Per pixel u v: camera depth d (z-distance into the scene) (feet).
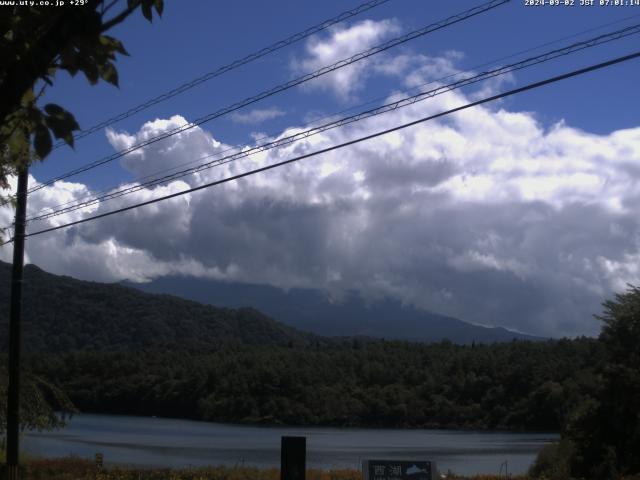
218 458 181.37
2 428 88.12
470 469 165.37
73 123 12.77
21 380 88.07
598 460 99.35
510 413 366.02
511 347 427.74
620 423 99.60
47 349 654.12
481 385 392.68
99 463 99.71
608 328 106.83
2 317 450.30
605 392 101.40
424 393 411.75
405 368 440.45
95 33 12.34
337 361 448.65
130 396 405.59
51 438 249.34
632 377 99.14
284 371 410.11
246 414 391.04
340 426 393.70
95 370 416.26
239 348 530.68
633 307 105.81
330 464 165.89
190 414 402.72
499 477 100.94
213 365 421.59
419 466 48.19
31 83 12.13
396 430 366.22
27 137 13.74
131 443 234.99
